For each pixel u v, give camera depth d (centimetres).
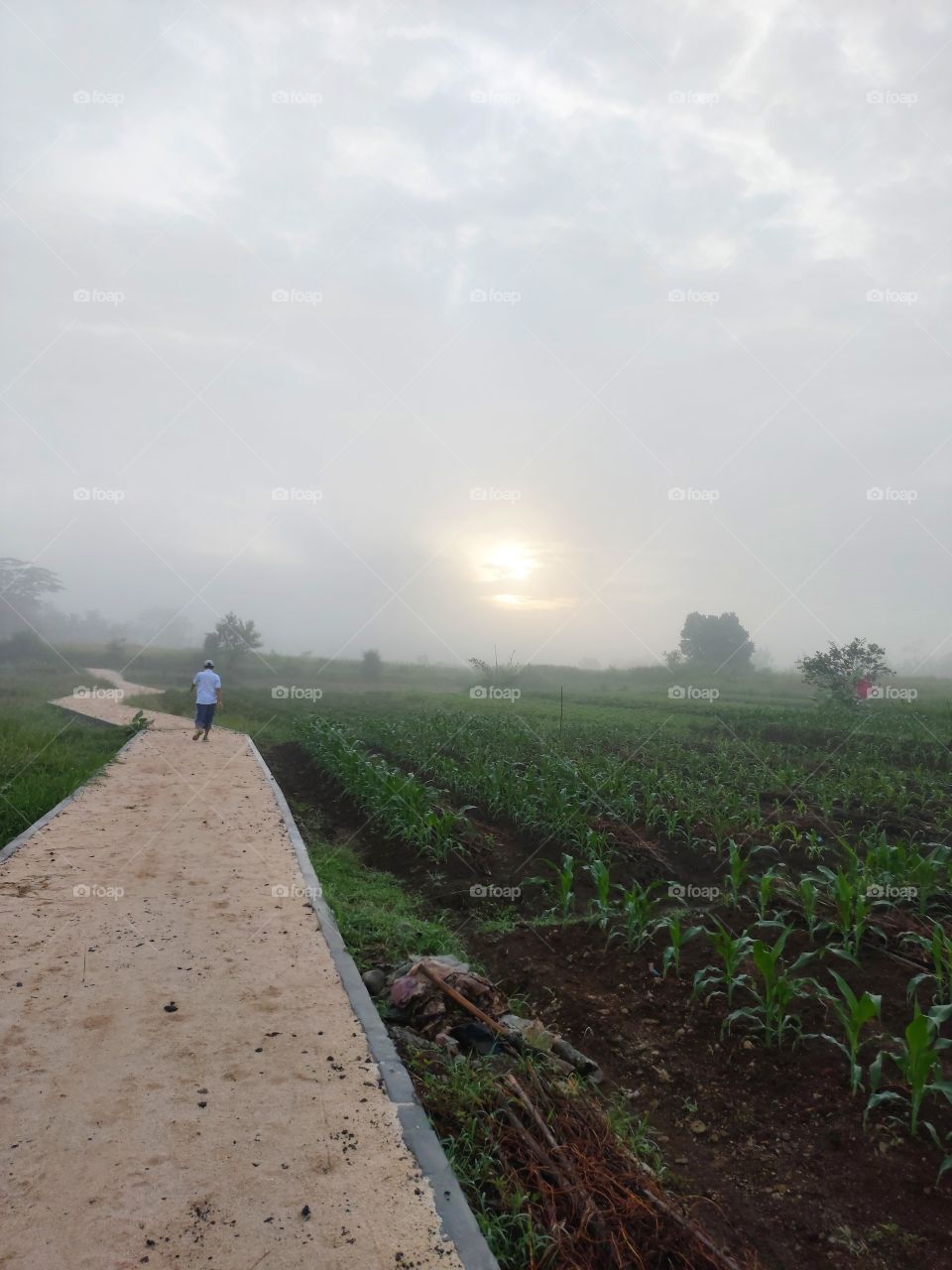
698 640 5419
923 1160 388
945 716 2244
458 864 909
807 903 639
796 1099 446
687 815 999
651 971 605
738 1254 343
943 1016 453
